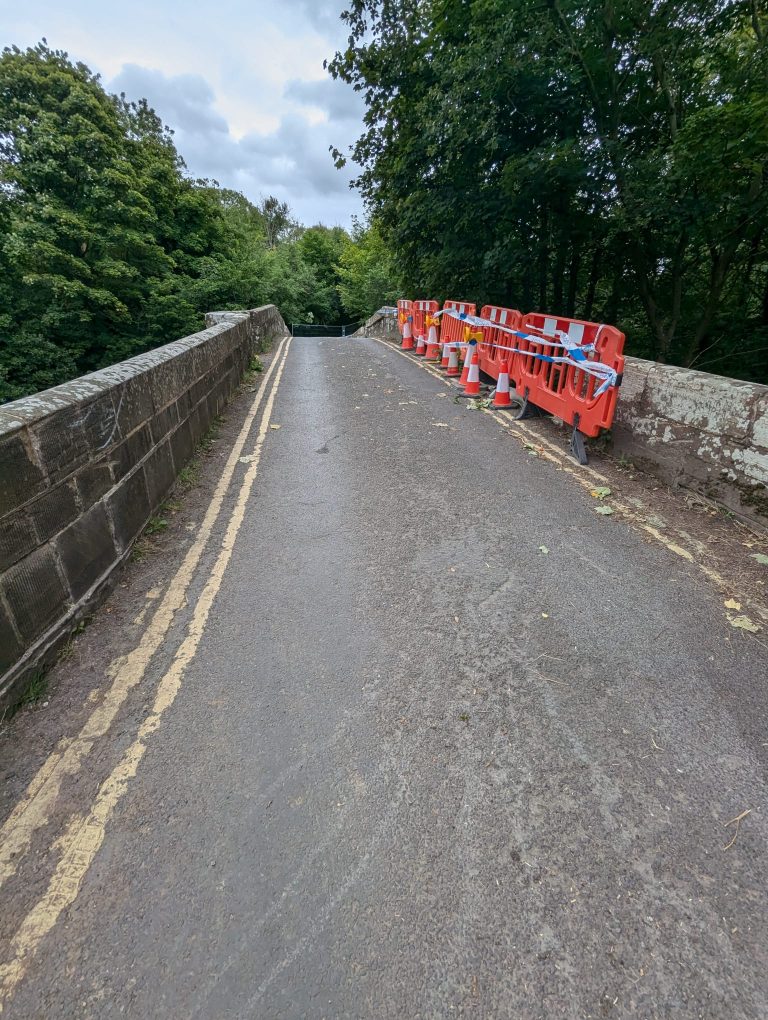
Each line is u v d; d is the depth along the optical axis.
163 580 3.29
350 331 47.25
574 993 1.38
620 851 1.73
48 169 14.66
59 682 2.47
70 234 14.73
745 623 2.83
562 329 5.53
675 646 2.67
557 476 4.88
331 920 1.54
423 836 1.78
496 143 8.16
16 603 2.32
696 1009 1.35
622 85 8.43
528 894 1.61
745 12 7.05
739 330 10.67
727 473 3.93
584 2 7.17
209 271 22.19
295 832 1.80
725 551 3.52
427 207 10.34
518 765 2.04
